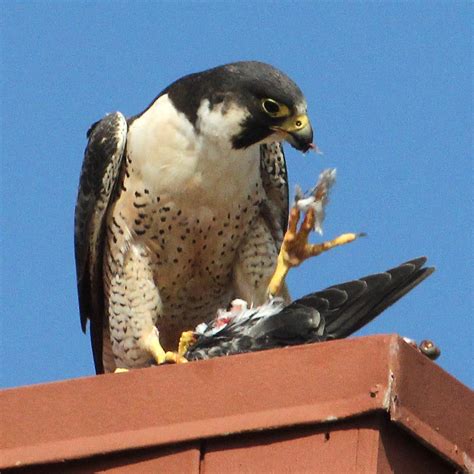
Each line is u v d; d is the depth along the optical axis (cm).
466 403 887
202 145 1277
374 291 1142
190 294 1380
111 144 1316
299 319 1111
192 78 1296
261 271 1370
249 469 873
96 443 915
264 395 881
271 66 1280
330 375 865
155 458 902
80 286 1408
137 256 1342
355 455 845
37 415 938
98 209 1345
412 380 858
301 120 1252
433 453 867
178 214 1311
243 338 1132
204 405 897
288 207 1370
